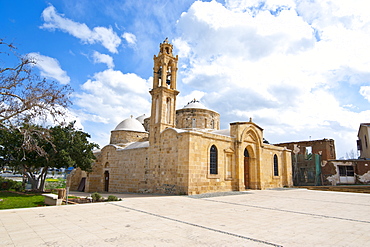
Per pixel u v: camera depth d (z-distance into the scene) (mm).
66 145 27328
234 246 7926
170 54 31984
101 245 7844
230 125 31969
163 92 29797
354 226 11320
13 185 32656
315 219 12914
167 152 27031
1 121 18656
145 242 8195
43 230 9695
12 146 25641
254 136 34438
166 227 10367
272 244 8219
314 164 44719
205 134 26719
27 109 18531
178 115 38281
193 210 14930
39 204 18562
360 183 42656
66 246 7742
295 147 53406
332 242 8594
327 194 27125
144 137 40750
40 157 25703
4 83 18531
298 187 39094
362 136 53688
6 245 7801
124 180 33031
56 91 19750
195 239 8633
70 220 11578
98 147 31172
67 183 41406
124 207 15562
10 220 11508
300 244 8281
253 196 24047
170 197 21547
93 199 19109
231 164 30141
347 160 44219
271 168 37469
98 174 37656
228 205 17469
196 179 24906
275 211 15250
